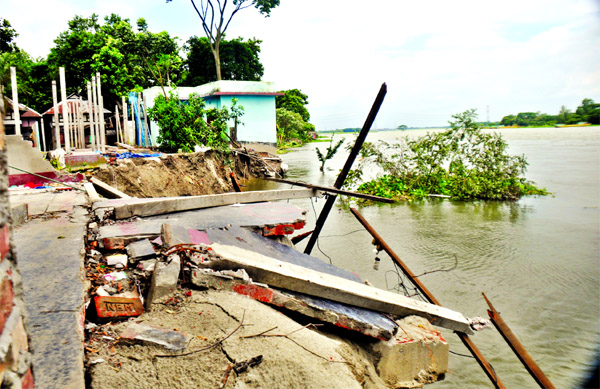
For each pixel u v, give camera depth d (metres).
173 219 6.05
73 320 2.85
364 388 3.36
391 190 19.17
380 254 10.30
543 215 14.47
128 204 6.00
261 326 3.34
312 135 87.31
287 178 23.48
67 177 10.77
